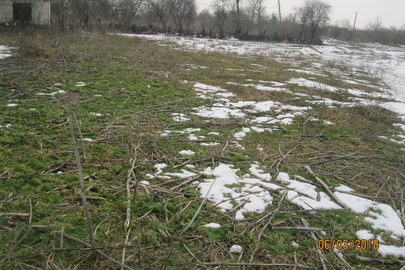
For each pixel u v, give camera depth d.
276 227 3.37
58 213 3.31
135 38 19.27
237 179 4.27
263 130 6.19
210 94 8.53
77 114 6.06
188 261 2.84
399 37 49.19
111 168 4.27
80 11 22.69
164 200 3.68
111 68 10.45
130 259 2.79
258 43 29.62
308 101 8.73
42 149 4.58
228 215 3.51
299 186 4.20
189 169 4.45
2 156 4.27
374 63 21.88
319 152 5.34
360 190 4.28
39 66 9.66
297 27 41.03
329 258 3.02
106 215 3.36
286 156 5.07
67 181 3.87
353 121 7.25
